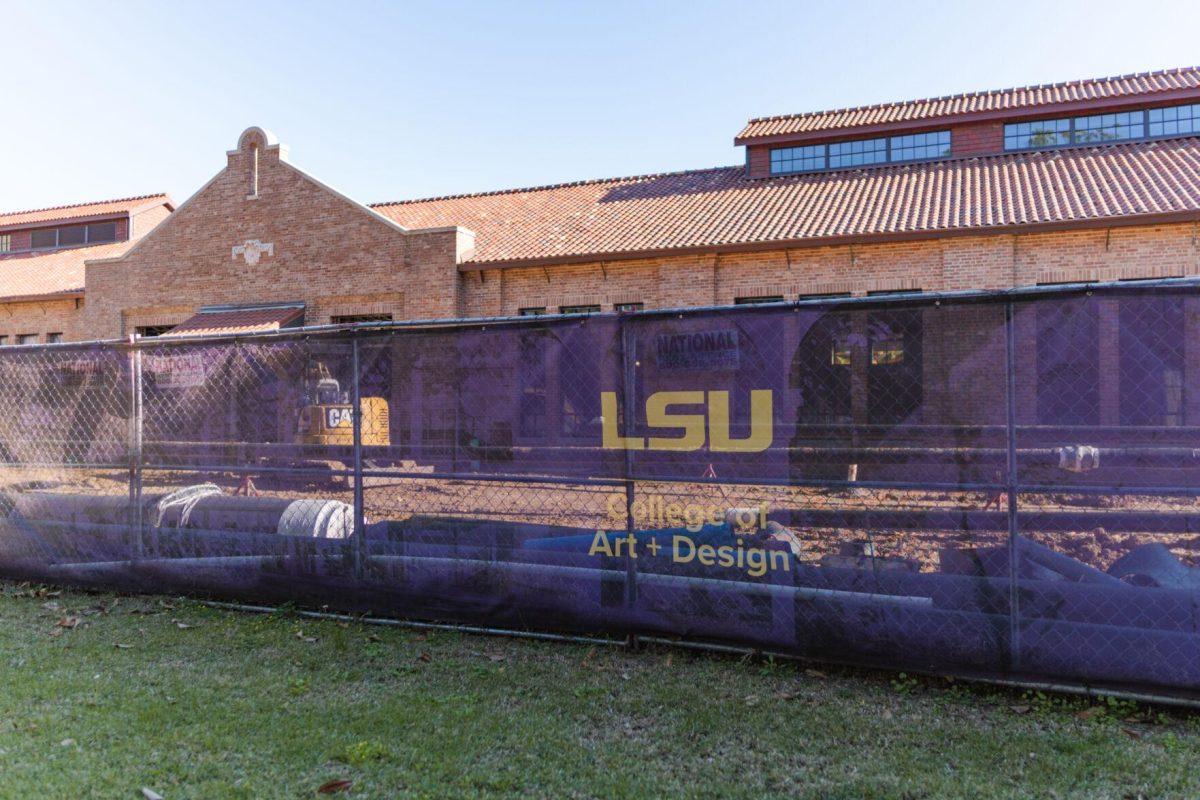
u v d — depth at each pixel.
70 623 5.36
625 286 17.45
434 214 22.19
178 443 6.03
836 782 3.19
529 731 3.67
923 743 3.54
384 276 18.30
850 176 19.47
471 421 5.15
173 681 4.30
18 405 6.42
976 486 4.14
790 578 4.45
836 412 4.44
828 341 4.45
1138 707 3.87
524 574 5.00
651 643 4.84
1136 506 5.11
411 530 5.34
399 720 3.78
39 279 25.05
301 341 5.71
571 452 4.91
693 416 4.64
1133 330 4.09
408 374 5.34
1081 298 4.11
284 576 5.61
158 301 20.38
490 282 18.11
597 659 4.66
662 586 4.70
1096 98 17.97
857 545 4.46
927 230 15.09
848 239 15.62
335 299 18.80
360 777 3.23
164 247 20.36
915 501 4.49
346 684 4.28
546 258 17.39
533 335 4.99
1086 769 3.28
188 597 5.96
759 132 20.61
